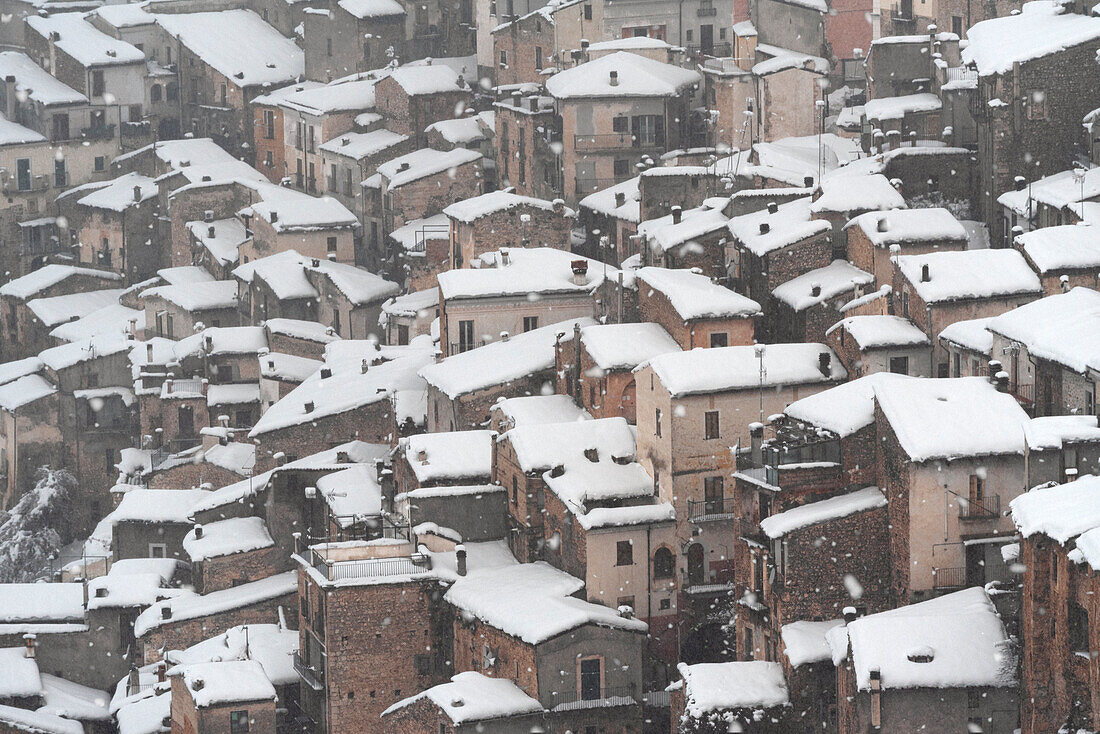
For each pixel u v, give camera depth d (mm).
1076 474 189625
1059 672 179250
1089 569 174250
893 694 188375
